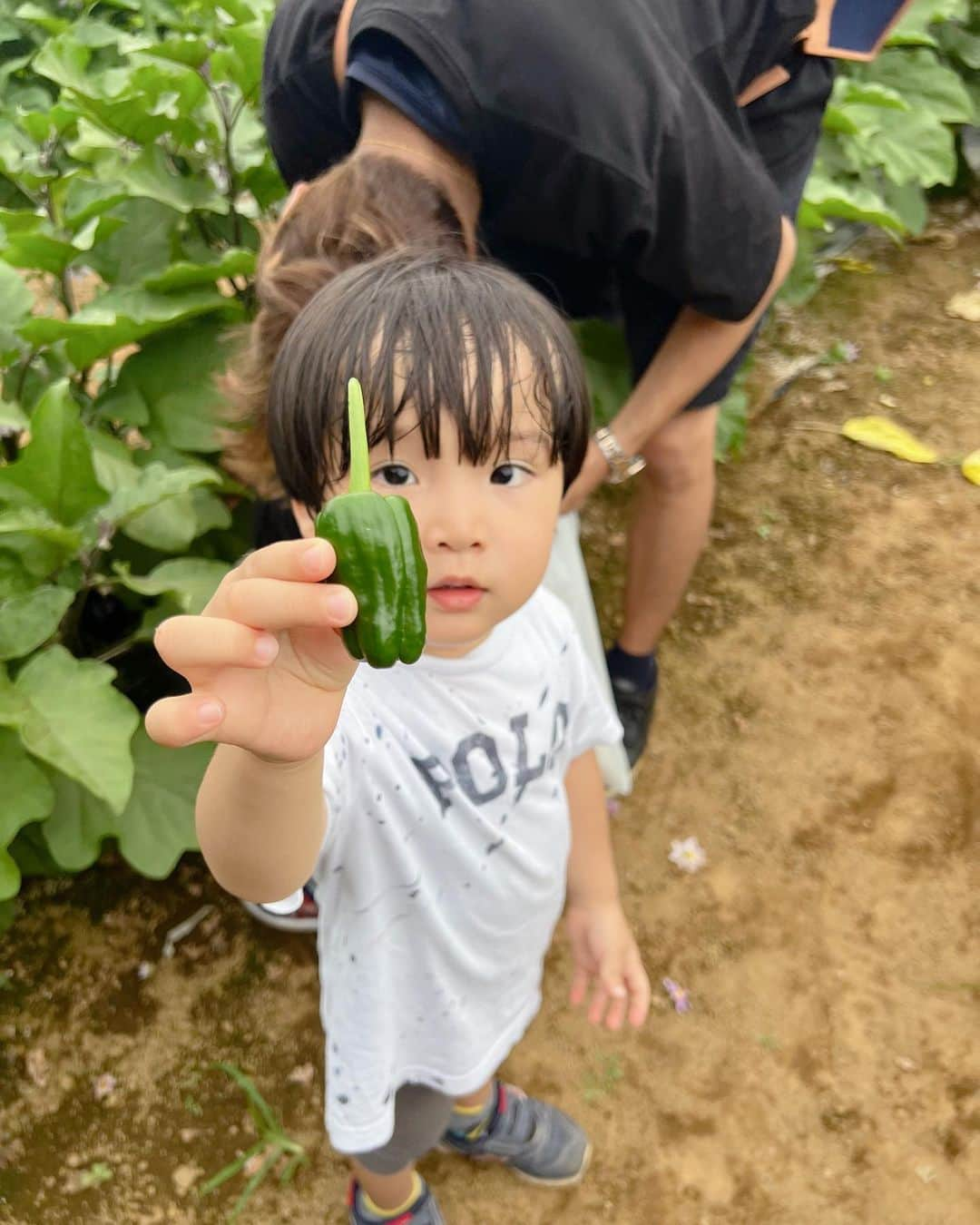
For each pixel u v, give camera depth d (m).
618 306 0.84
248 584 0.29
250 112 1.04
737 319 0.71
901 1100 0.86
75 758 0.72
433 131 0.56
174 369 0.94
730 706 1.12
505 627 0.52
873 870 0.99
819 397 1.43
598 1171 0.83
